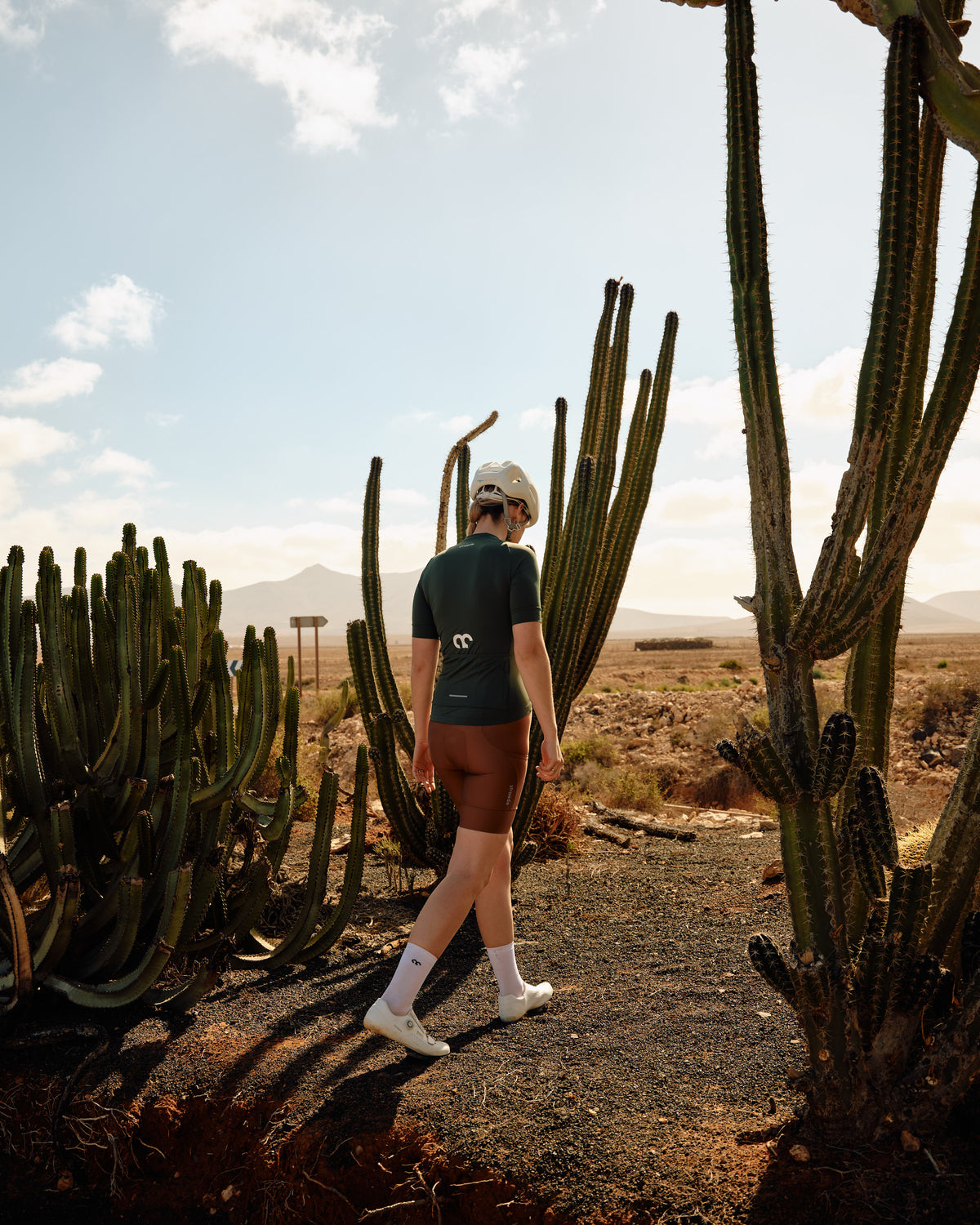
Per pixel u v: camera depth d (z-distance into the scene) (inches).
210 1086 96.3
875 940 76.3
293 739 134.4
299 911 158.7
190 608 137.6
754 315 80.4
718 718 499.2
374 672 183.6
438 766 106.3
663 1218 71.8
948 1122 79.7
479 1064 98.3
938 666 1139.9
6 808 125.9
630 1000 119.2
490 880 110.5
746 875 189.5
